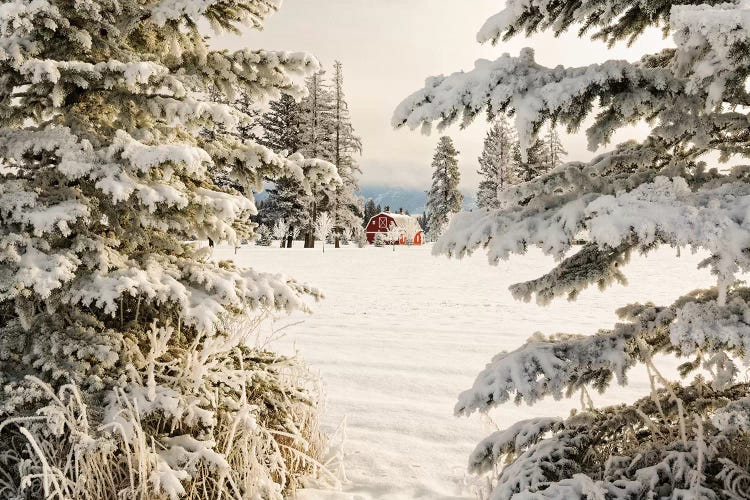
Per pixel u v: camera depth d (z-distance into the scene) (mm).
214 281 3086
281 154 3621
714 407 2430
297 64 3477
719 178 2141
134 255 3311
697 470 1989
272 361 4008
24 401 2652
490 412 4898
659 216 1671
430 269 21453
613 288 13703
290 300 3295
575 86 1903
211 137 3514
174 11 3131
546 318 9727
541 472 2320
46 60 2693
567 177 2250
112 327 3334
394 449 4172
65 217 2654
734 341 1718
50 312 2746
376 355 6988
